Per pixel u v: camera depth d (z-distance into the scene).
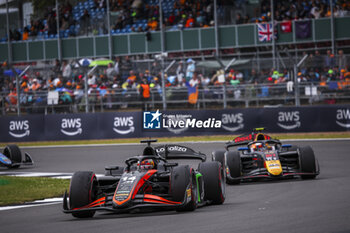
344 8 127.50
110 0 148.12
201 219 28.34
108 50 137.88
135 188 29.83
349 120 93.69
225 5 133.25
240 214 29.83
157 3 145.75
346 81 102.94
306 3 130.25
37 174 62.31
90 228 27.52
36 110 111.75
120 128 100.31
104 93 108.38
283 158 48.88
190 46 133.12
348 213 28.47
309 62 108.38
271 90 104.81
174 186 29.97
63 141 102.38
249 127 95.62
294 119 94.69
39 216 34.00
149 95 107.38
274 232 24.06
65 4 150.38
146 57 135.75
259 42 128.88
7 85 130.00
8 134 104.56
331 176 49.31
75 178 30.56
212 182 34.34
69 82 122.88
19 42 144.25
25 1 157.00
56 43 141.50
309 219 27.06
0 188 49.69
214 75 112.81
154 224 27.38
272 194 39.38
